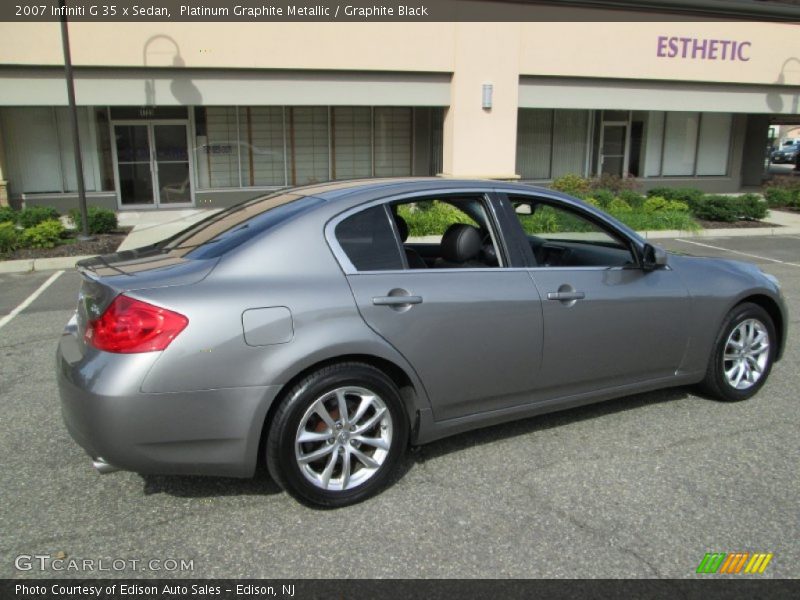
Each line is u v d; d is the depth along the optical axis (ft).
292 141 58.65
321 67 49.70
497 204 13.08
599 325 13.37
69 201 53.98
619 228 14.21
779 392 16.35
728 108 62.85
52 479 12.19
